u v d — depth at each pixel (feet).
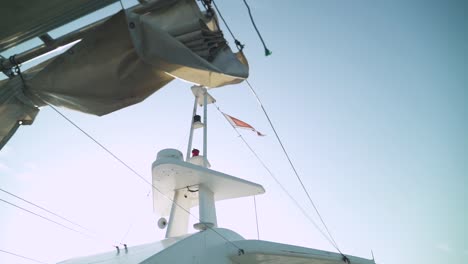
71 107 12.56
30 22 9.66
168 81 12.82
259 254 26.61
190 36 12.94
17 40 10.14
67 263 26.05
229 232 29.32
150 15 13.51
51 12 9.64
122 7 10.81
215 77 12.79
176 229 31.89
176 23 13.30
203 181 32.71
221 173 32.32
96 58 11.59
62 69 11.63
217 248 26.50
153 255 20.99
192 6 13.29
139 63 11.84
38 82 11.66
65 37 11.70
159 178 32.71
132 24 10.93
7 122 11.39
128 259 22.11
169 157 32.60
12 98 11.39
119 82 12.01
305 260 28.50
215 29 14.85
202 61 11.84
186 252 23.31
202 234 26.13
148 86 12.57
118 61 11.66
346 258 30.01
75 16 10.12
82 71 11.69
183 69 11.94
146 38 11.18
